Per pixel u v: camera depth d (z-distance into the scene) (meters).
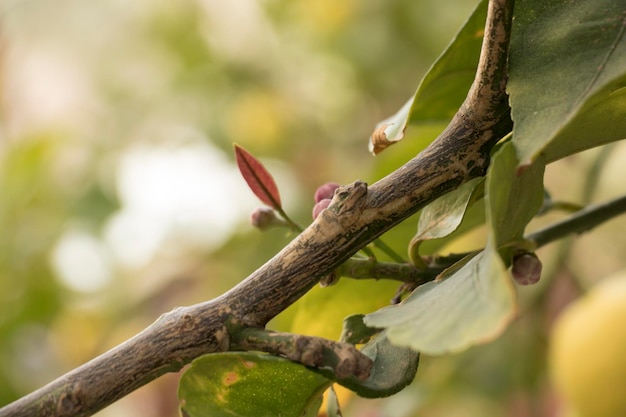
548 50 0.67
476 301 0.63
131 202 1.93
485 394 1.35
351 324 0.71
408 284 0.73
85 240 1.86
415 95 0.76
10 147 2.04
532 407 1.31
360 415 1.17
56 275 1.80
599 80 0.65
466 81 0.80
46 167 1.85
